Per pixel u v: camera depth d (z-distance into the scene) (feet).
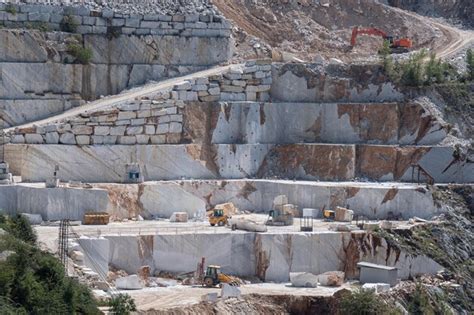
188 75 526.16
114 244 437.58
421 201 494.18
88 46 510.17
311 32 603.26
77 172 481.05
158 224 468.34
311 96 533.55
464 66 558.15
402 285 451.94
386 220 488.85
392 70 534.78
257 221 479.00
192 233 451.12
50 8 507.30
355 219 491.72
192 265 449.06
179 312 397.19
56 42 502.79
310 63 536.83
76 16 510.17
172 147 500.33
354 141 526.57
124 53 516.32
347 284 451.94
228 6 586.86
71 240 425.28
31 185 461.78
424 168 513.04
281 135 528.22
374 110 526.57
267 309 419.54
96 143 487.20
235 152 512.63
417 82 533.14
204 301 408.67
